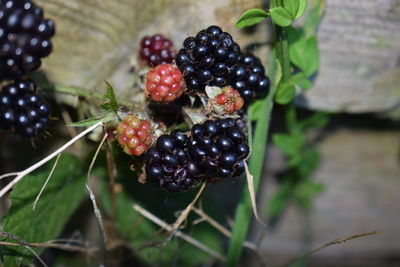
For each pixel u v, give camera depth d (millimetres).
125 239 359
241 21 291
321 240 438
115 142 303
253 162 314
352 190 411
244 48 325
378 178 406
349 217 424
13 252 307
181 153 272
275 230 434
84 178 342
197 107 294
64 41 328
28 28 273
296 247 439
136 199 362
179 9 325
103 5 322
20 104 286
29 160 358
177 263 367
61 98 326
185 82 280
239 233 332
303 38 312
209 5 323
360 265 448
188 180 275
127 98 318
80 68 333
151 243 341
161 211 364
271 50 310
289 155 367
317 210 422
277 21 289
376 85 344
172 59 303
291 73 317
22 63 277
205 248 345
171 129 294
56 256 391
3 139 349
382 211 420
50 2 319
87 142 330
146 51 308
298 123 362
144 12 326
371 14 323
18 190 315
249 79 292
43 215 325
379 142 390
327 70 340
